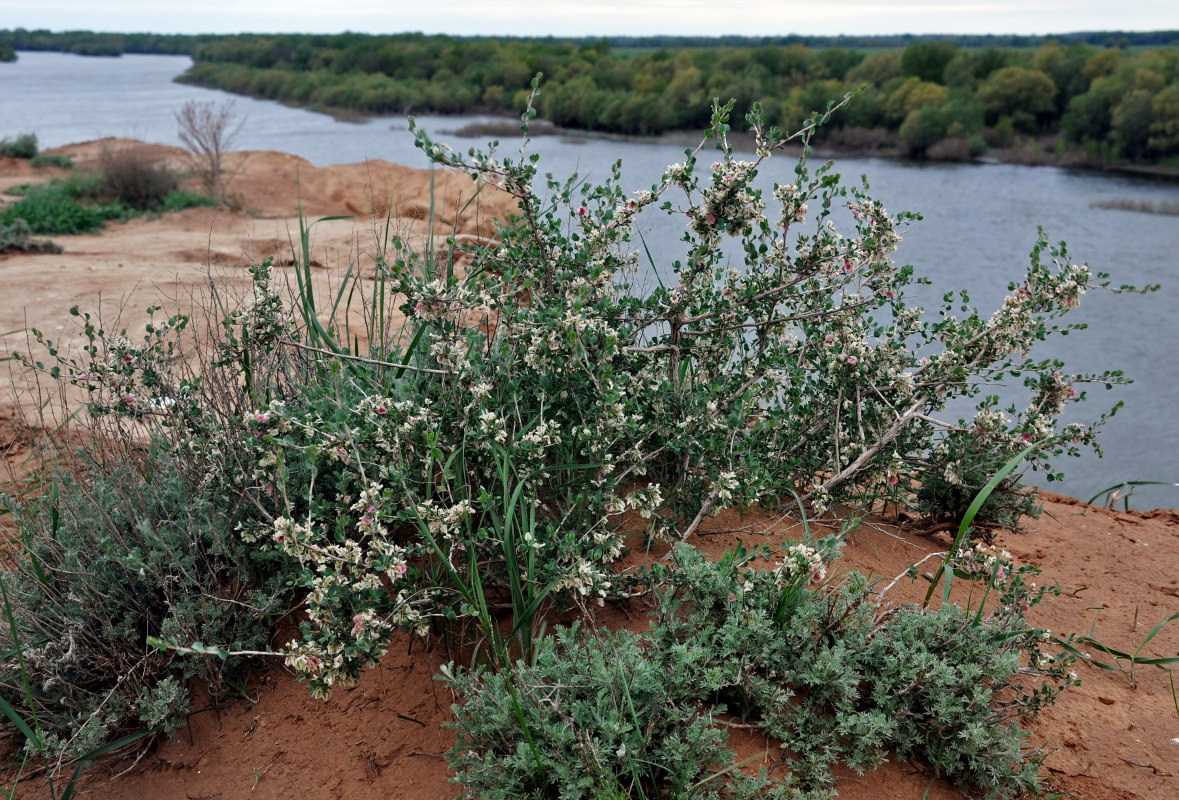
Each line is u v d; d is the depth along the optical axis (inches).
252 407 124.0
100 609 106.8
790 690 94.3
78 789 98.9
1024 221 959.6
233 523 116.0
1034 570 107.4
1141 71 1860.2
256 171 782.5
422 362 130.1
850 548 135.7
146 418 126.1
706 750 86.0
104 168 676.1
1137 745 99.9
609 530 127.0
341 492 109.0
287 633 114.0
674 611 102.3
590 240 129.1
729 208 121.3
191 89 4463.6
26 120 2244.1
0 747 105.3
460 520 102.9
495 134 2128.4
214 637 106.0
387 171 693.3
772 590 100.3
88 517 117.3
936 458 139.6
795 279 133.1
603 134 2244.1
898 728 95.8
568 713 87.4
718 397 129.2
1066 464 387.9
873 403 143.0
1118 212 1067.9
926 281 134.2
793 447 141.7
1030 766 91.0
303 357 139.3
